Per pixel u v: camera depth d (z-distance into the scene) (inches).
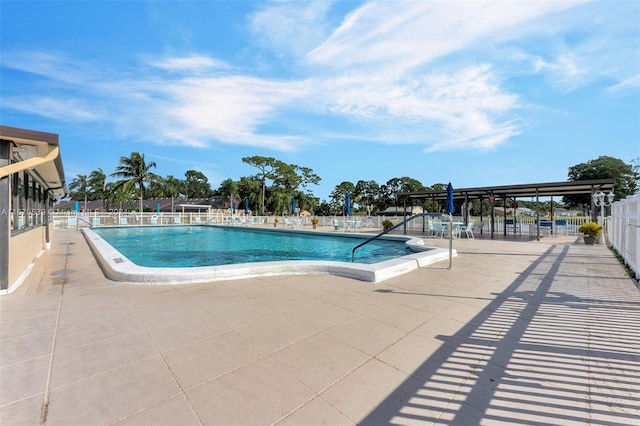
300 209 1957.4
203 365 92.0
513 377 86.1
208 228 997.2
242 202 1824.6
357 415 69.7
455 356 98.7
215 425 65.9
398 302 157.6
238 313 139.7
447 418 68.9
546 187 517.7
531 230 601.0
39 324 125.3
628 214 260.5
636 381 83.7
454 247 399.5
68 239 523.8
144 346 105.0
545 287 188.5
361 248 493.7
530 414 70.2
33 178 306.8
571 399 75.9
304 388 80.1
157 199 1987.0
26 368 89.9
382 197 2325.3
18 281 199.3
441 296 169.2
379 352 101.2
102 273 232.8
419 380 84.5
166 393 77.6
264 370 89.2
